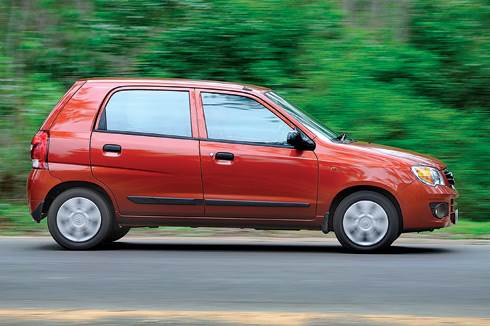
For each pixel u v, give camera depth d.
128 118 16.16
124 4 28.09
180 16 27.80
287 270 13.53
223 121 16.02
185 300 10.93
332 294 11.42
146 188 15.96
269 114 16.00
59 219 16.02
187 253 15.65
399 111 24.56
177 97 16.16
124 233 17.59
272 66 26.55
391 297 11.23
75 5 28.53
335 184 15.70
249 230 19.02
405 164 15.73
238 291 11.61
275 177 15.78
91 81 16.39
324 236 18.45
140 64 27.16
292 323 9.24
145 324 9.17
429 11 27.44
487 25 27.00
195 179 15.88
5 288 11.80
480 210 23.41
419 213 15.69
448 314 10.08
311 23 27.48
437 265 14.14
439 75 26.23
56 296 11.19
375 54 26.58
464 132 24.47
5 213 20.66
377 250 15.72
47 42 27.88
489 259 14.90
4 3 28.48
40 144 16.17
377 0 28.33
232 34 26.89
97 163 16.00
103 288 11.81
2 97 25.48
